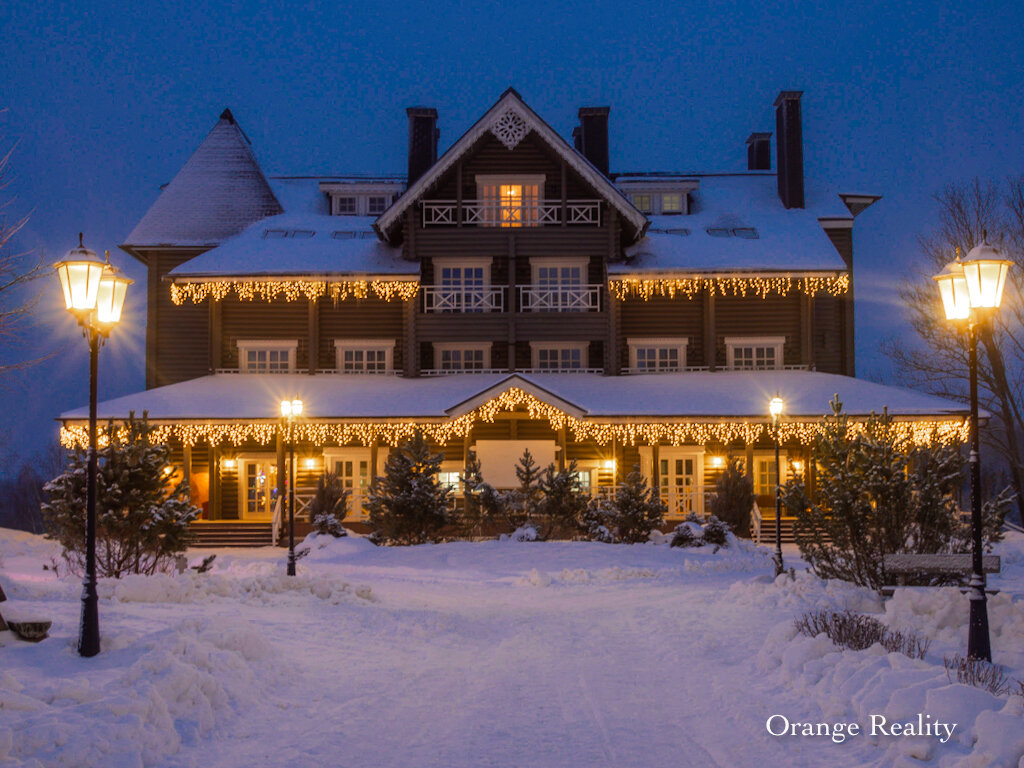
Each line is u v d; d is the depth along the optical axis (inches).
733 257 1414.9
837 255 1408.7
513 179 1433.3
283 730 286.2
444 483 1341.0
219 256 1414.9
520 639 477.1
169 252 1502.2
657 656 425.1
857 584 589.0
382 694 339.6
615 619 551.8
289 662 377.4
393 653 424.5
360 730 288.8
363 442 1337.4
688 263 1403.8
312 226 1569.9
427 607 604.1
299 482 1387.8
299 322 1450.5
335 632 462.3
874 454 588.1
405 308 1403.8
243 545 1209.4
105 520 617.0
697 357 1448.1
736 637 453.1
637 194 1620.3
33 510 2536.9
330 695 335.6
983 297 403.9
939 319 1605.6
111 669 316.5
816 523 619.2
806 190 1644.9
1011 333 1540.4
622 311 1455.5
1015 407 1556.3
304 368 1438.2
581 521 1155.3
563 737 283.7
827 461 617.6
